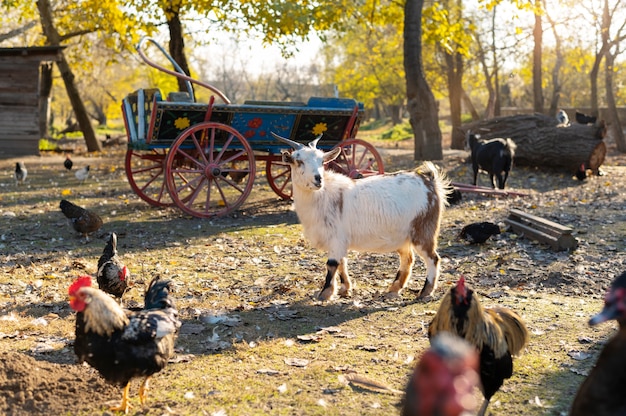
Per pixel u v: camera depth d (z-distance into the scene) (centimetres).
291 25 2409
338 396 546
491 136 2255
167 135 1445
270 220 1438
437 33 2659
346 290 871
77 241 1193
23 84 2942
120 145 4194
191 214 1430
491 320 477
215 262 1055
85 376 585
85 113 3456
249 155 1473
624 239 1175
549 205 1530
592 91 3469
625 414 342
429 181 870
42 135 4103
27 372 564
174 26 2770
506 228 1262
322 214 832
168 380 582
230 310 798
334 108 1567
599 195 1664
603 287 899
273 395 548
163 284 558
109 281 753
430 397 238
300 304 827
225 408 523
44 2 3222
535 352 645
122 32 2781
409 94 2464
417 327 730
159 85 5966
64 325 733
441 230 1283
